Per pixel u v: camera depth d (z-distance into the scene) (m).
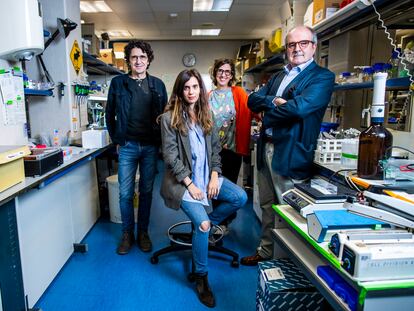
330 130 2.27
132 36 7.91
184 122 1.93
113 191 3.10
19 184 1.56
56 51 2.86
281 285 1.42
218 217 2.16
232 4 5.46
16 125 2.01
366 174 1.43
